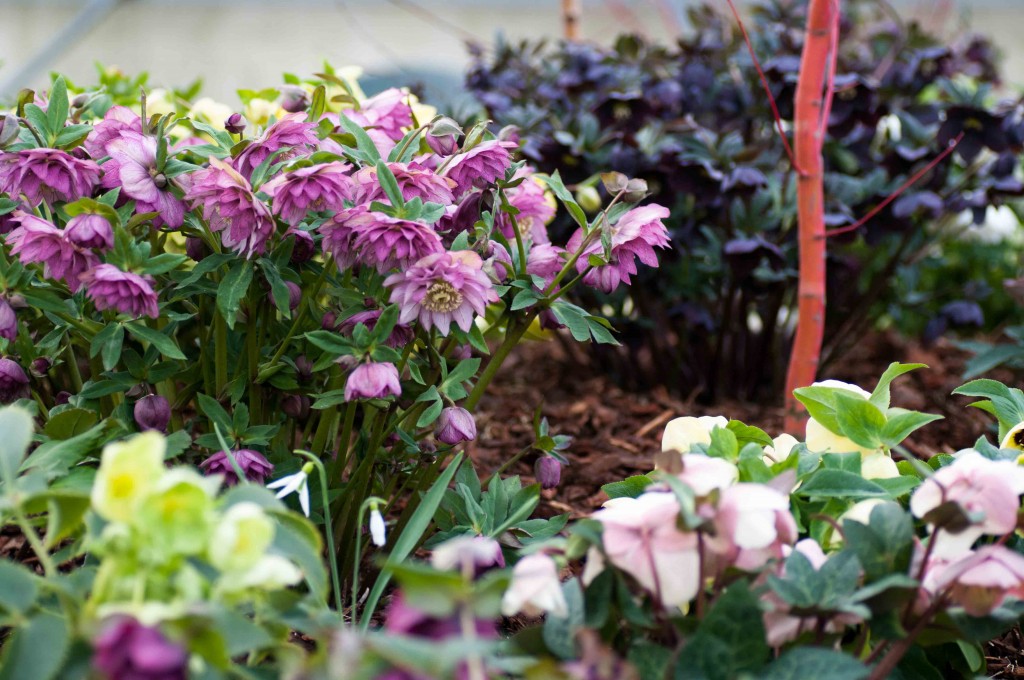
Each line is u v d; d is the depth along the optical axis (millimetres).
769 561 1104
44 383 1911
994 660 1497
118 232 1307
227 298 1417
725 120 2977
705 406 2863
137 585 884
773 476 1255
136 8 9047
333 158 1469
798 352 2127
